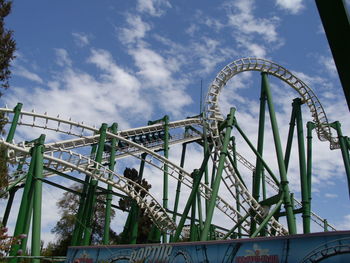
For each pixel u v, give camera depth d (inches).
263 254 625.3
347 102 214.2
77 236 1197.7
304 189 1128.2
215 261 681.6
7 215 1327.5
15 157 1244.5
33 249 903.1
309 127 1371.8
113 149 1435.8
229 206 1481.3
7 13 704.4
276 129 1104.2
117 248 847.7
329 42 213.5
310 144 1350.9
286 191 1029.2
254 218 1195.3
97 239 2021.4
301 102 1267.2
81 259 893.8
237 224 1186.0
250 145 1158.3
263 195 1486.2
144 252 796.0
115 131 1577.3
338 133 1408.7
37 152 1052.5
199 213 1352.1
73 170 1288.1
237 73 1342.3
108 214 1253.1
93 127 1659.7
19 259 905.5
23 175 1244.5
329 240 555.8
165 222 1462.8
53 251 1743.4
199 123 2015.3
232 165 1220.5
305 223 1083.3
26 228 1010.1
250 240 650.8
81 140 1617.9
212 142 1214.3
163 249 767.7
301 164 1167.0
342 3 202.2
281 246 609.0
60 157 1206.9
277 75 1359.5
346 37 205.5
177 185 1611.7
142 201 1387.8
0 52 685.3
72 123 1609.3
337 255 539.2
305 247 578.9
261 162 1195.3
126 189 1337.4
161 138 1996.8
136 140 1948.8
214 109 1261.1
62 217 1972.2
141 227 1782.7
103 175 1291.8
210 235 1611.7
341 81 214.4
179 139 1942.7
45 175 1505.9
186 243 737.6
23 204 997.8
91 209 1219.2
